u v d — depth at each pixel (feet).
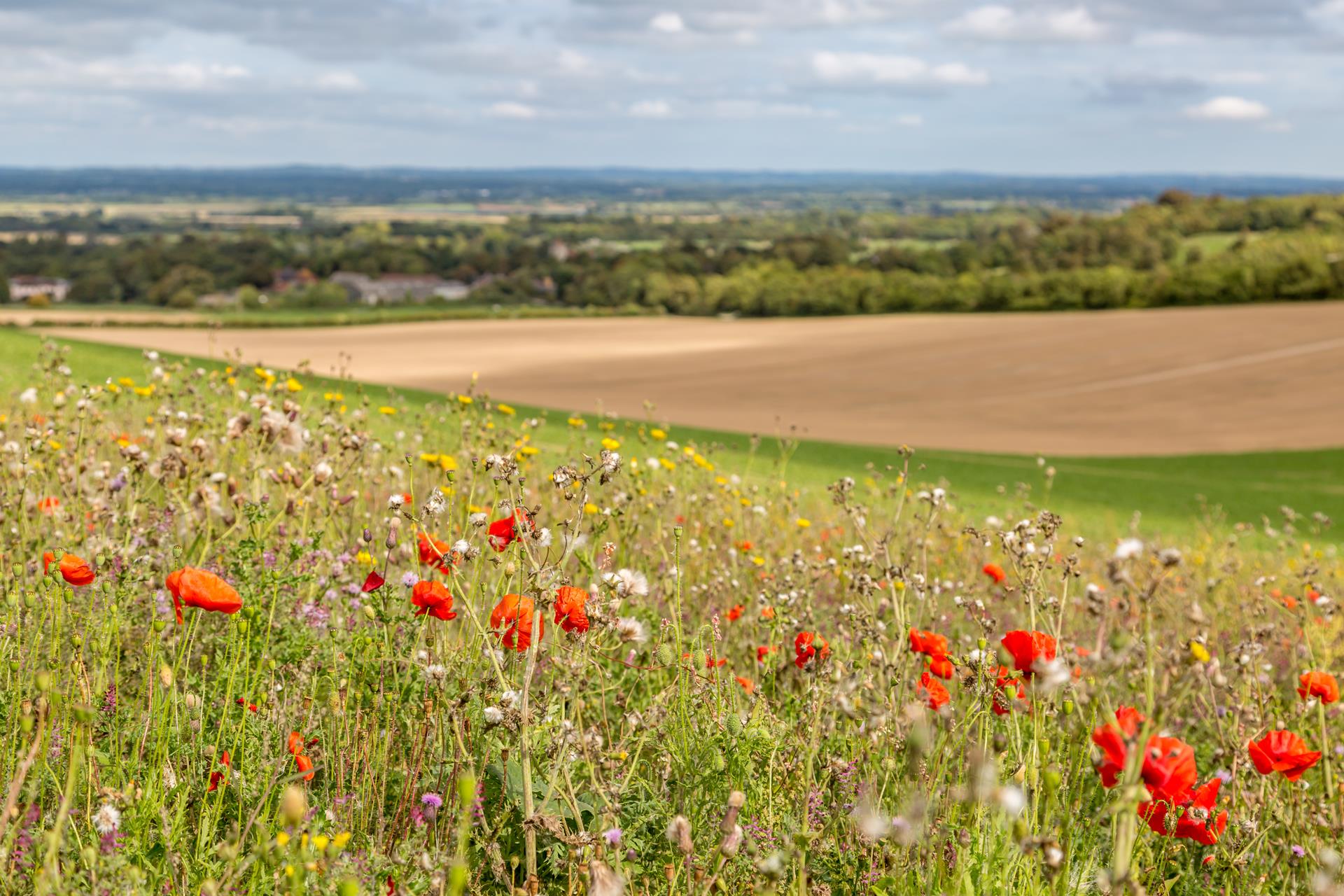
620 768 8.73
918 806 6.72
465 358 205.57
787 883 7.68
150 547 11.68
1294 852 9.14
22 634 9.56
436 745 8.71
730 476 27.07
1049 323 250.57
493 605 8.59
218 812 7.66
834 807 8.52
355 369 183.93
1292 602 14.88
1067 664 9.02
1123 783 5.86
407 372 183.01
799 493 31.30
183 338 223.51
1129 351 205.16
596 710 10.41
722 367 202.08
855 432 135.33
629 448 27.84
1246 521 70.85
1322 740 10.19
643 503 17.33
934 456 105.40
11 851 6.75
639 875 7.77
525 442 20.56
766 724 9.30
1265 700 10.96
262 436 12.76
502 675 8.03
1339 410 148.97
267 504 11.36
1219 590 19.45
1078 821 8.58
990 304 335.06
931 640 9.75
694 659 9.91
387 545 9.89
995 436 134.31
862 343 232.73
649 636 11.07
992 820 7.73
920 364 202.49
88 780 7.59
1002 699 8.06
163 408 18.43
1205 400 160.56
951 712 7.52
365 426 20.31
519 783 8.39
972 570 20.01
